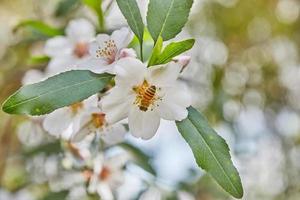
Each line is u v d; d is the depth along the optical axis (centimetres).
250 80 89
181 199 66
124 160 58
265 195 86
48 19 66
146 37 47
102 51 43
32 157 65
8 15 82
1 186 69
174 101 41
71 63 50
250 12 91
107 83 42
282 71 93
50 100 41
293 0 93
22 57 74
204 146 41
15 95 40
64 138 51
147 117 41
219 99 78
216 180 41
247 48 91
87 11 64
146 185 62
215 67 83
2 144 68
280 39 94
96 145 53
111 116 41
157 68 41
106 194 57
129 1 43
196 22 87
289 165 88
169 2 43
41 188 69
